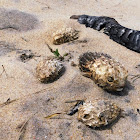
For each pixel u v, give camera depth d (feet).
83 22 2.10
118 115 1.28
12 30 2.04
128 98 1.37
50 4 2.53
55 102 1.33
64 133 1.19
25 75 1.52
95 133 1.20
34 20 2.17
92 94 1.38
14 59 1.68
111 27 1.93
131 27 2.11
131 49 1.77
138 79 1.50
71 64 1.60
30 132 1.19
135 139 1.18
